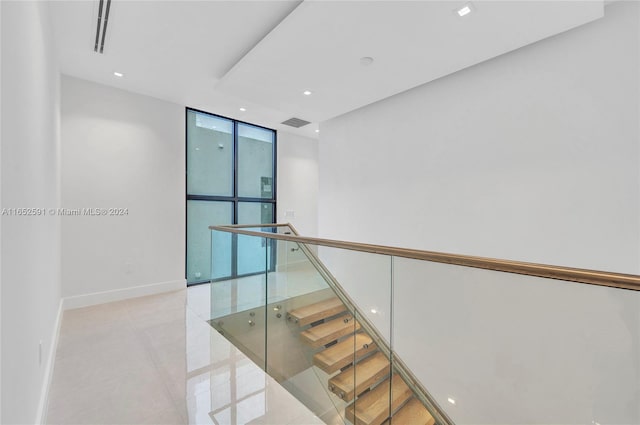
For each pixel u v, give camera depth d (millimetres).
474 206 2895
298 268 2355
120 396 1978
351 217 4207
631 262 2062
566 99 2342
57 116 2986
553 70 2406
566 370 1191
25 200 1365
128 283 3922
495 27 2213
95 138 3646
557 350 1206
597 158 2199
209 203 4926
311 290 2254
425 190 3320
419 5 1988
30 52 1517
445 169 3131
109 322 3148
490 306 1380
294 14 2119
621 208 2104
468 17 2100
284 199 5973
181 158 4418
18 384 1184
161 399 1975
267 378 2391
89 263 3625
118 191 3826
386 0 1944
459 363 1508
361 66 2809
